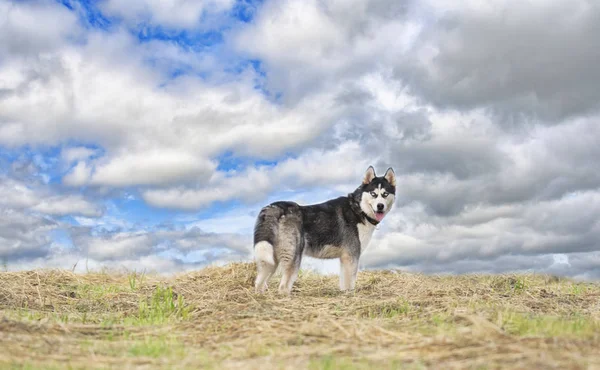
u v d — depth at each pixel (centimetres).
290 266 283
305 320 204
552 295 283
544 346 148
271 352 158
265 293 273
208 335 188
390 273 369
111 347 173
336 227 304
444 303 238
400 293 279
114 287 323
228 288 303
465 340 158
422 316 213
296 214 292
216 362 152
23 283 306
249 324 194
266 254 270
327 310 229
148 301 274
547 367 130
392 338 171
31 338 175
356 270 312
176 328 203
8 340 169
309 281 353
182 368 146
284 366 143
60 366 148
